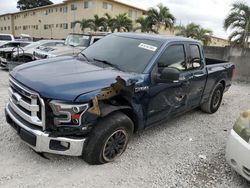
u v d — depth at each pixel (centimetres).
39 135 322
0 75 995
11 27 5950
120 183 339
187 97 508
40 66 393
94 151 350
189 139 492
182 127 548
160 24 3138
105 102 357
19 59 1029
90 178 342
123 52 447
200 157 426
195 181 360
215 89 627
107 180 342
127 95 368
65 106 317
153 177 359
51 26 4778
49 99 317
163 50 438
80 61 435
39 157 375
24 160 365
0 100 623
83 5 3984
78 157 384
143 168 378
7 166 349
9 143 405
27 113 339
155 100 422
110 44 482
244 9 1848
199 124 577
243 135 336
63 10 4428
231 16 1886
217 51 1265
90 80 349
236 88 1038
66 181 331
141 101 394
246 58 1177
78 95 321
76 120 324
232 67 691
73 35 1152
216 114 660
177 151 439
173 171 378
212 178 371
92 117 334
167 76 394
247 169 327
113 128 357
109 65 425
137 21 3281
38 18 5094
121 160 391
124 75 383
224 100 814
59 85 328
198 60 536
